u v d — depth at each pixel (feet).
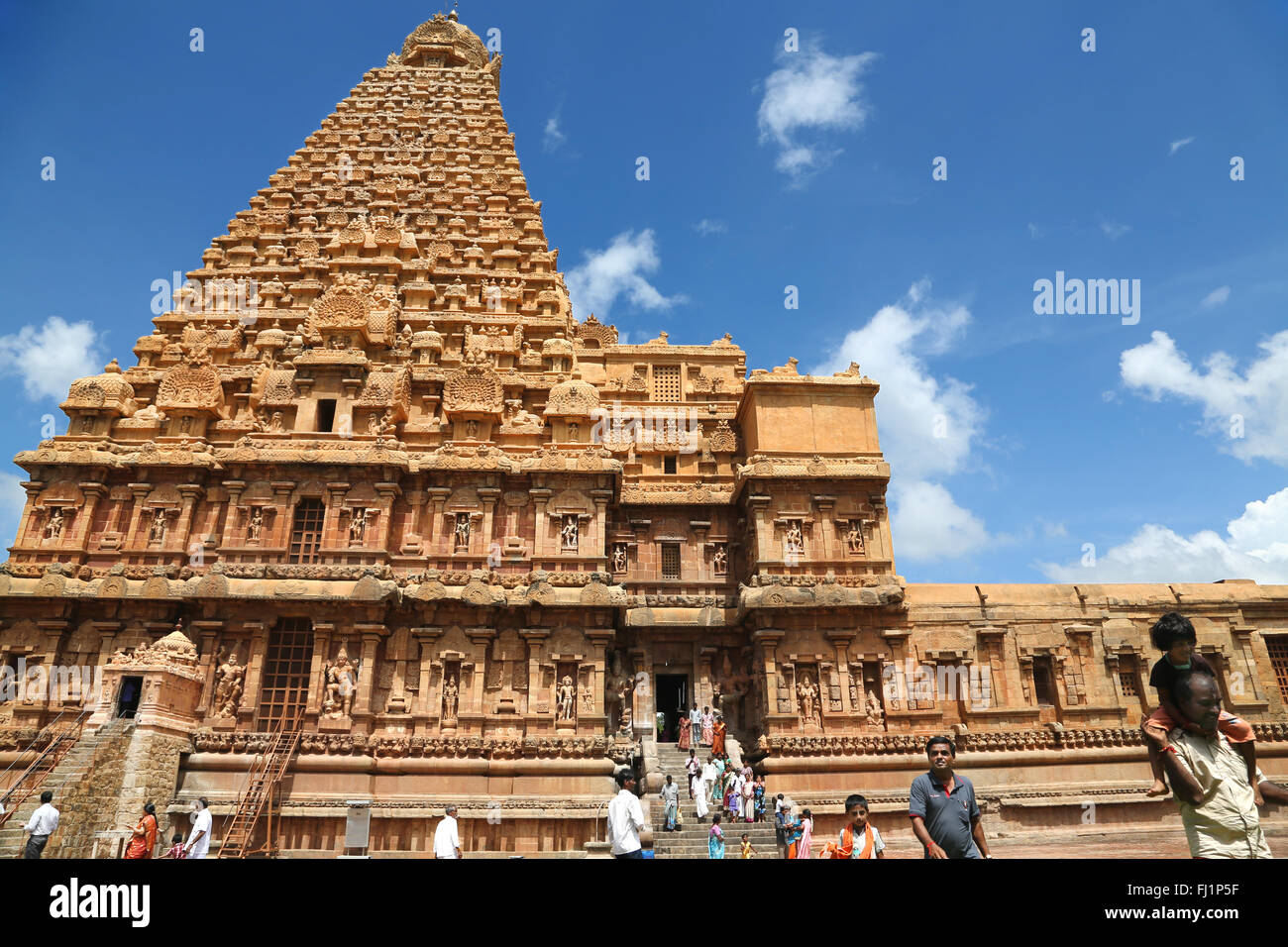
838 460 139.54
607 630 120.88
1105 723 129.18
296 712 114.93
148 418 133.69
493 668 120.16
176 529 126.00
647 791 113.80
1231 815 25.09
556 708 117.91
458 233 173.78
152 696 102.47
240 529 123.75
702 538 145.59
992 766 123.95
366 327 143.02
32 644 117.29
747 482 137.49
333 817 107.04
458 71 212.02
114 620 118.62
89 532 125.18
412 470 128.06
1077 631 132.77
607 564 141.69
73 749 94.53
